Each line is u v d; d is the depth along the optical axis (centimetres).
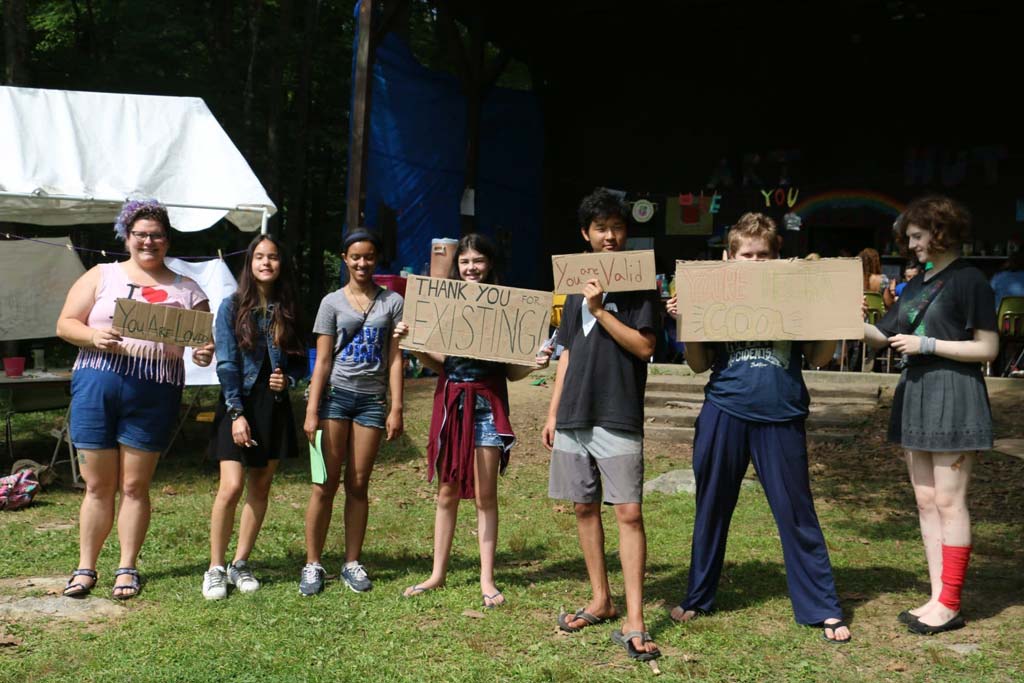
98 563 550
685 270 444
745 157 1723
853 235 1700
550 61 1841
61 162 889
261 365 500
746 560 564
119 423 495
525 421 1073
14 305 923
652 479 841
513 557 581
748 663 403
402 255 1522
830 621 435
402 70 1515
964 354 430
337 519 681
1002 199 1559
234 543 605
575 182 1847
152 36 1850
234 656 407
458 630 442
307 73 1984
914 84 1616
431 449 495
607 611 450
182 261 920
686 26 1744
